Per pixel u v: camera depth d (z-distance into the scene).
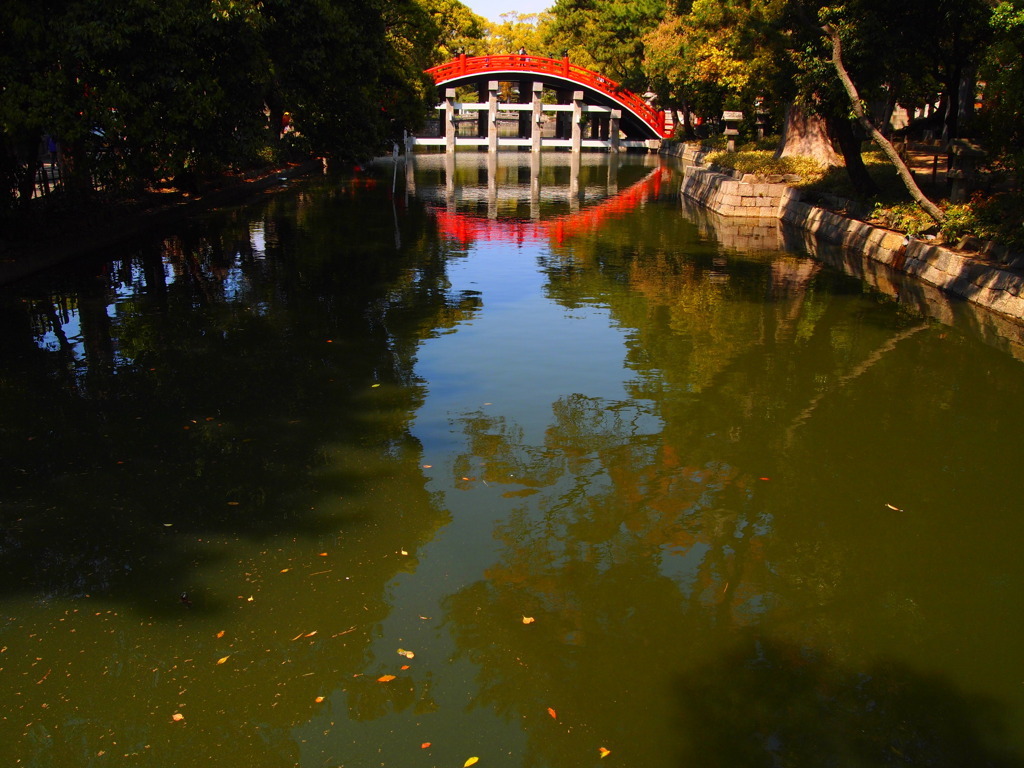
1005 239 13.09
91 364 9.59
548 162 46.34
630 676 4.64
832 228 19.02
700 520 6.31
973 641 4.99
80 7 11.56
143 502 6.38
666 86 49.16
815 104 17.52
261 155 31.94
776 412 8.43
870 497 6.68
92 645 4.79
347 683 4.54
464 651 4.81
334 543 5.89
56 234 15.95
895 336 11.14
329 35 17.33
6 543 5.79
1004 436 7.86
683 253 17.72
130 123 12.62
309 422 7.97
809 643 4.95
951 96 17.03
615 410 8.42
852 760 4.08
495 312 12.32
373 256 16.92
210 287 13.70
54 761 3.98
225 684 4.52
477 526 6.16
